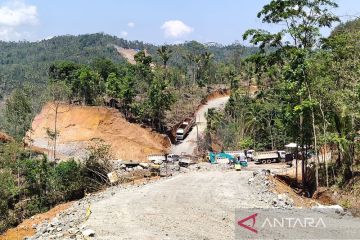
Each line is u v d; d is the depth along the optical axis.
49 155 75.44
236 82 119.44
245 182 41.31
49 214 31.62
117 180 46.16
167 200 30.83
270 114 83.19
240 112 95.88
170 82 118.19
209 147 90.00
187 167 63.72
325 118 40.97
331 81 39.34
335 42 41.06
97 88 100.31
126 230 21.97
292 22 42.09
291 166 63.53
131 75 109.88
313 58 39.72
